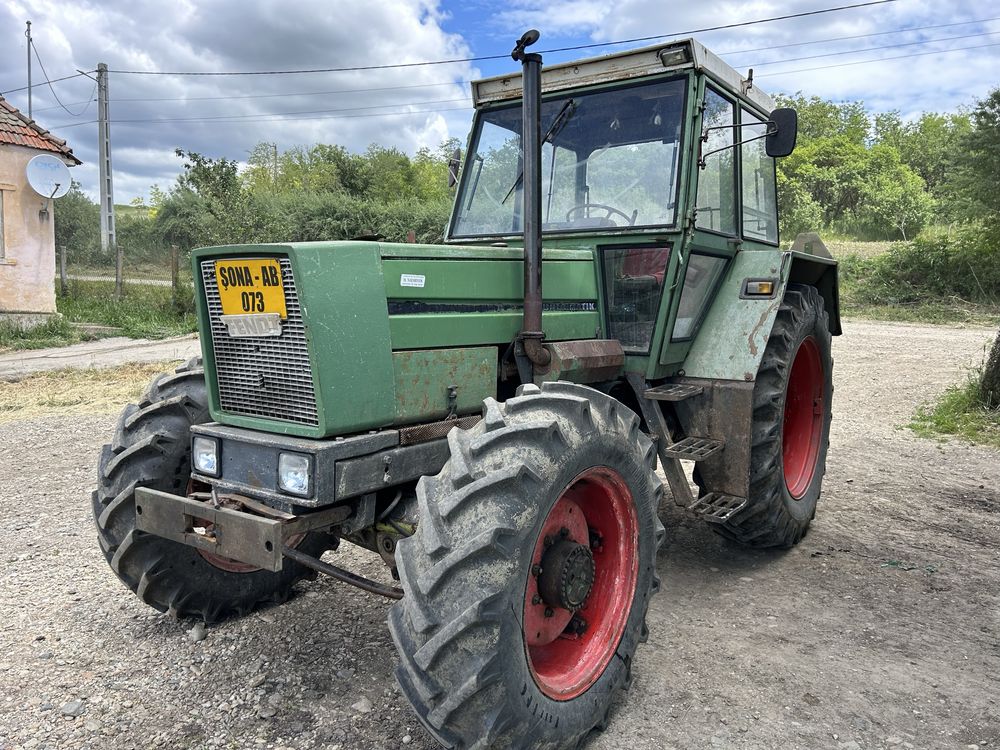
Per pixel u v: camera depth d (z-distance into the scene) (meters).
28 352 12.81
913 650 3.30
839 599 3.83
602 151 3.86
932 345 12.59
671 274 3.65
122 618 3.53
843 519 5.04
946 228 25.89
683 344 3.96
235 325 2.73
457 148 4.30
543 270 3.43
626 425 2.90
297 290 2.50
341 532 2.97
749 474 3.85
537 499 2.40
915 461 6.39
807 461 4.83
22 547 4.37
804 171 38.28
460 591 2.24
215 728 2.70
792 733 2.71
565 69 3.93
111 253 32.88
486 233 4.16
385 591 2.68
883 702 2.90
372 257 2.68
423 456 2.81
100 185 32.38
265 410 2.74
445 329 2.93
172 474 3.19
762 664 3.18
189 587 3.32
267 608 3.67
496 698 2.26
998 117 18.64
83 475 5.83
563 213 3.97
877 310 17.67
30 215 14.69
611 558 2.95
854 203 37.03
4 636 3.34
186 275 29.77
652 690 2.99
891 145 50.00
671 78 3.69
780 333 4.05
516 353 3.23
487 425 2.46
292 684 2.99
